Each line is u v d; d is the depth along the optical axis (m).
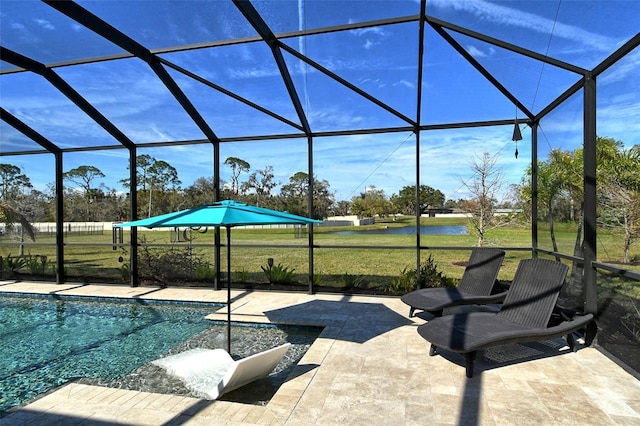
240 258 11.23
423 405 3.16
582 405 3.13
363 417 2.99
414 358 4.20
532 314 4.28
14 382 4.21
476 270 5.97
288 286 7.80
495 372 3.81
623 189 3.89
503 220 7.81
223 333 5.66
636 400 3.21
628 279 3.80
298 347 5.07
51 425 2.96
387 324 5.46
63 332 5.84
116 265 9.87
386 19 4.49
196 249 8.64
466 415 2.99
